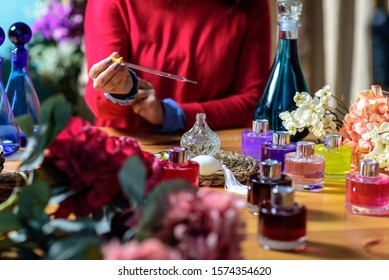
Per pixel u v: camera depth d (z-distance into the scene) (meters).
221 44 1.68
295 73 1.32
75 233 0.66
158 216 0.62
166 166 0.99
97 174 0.70
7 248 0.71
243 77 1.71
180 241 0.60
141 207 0.65
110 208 0.73
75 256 0.62
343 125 1.19
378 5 2.62
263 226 0.82
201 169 1.08
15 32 1.23
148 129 1.55
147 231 0.63
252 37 1.72
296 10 1.31
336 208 0.99
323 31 2.48
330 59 2.53
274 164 0.92
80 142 0.72
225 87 1.72
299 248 0.81
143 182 0.66
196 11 1.67
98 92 1.53
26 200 0.67
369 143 1.11
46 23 2.41
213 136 1.19
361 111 1.14
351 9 2.52
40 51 2.46
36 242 0.67
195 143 1.18
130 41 1.66
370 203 0.96
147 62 1.65
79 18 2.42
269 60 1.76
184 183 0.66
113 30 1.61
